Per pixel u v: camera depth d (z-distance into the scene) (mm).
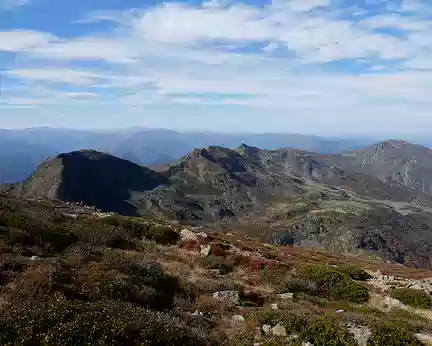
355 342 13984
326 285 26609
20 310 12477
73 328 11672
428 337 14758
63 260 19984
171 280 21984
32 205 42656
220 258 30672
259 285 26047
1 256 18797
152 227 38781
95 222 37125
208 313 18234
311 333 14633
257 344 14594
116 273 18375
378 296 26781
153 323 13188
